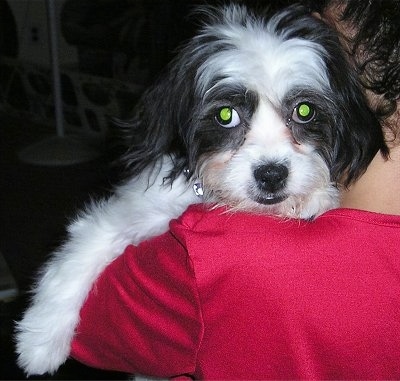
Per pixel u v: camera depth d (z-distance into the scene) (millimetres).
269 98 1365
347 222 1049
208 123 1427
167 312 1146
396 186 1099
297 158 1381
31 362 1689
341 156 1358
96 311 1316
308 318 1021
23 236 3816
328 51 1361
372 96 1169
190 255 1063
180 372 1159
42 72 5508
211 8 1549
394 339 1026
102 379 2699
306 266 1031
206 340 1078
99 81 5020
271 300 1026
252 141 1403
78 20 5246
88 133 5270
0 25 5684
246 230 1071
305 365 1021
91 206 1791
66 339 1652
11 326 2693
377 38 1088
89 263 1628
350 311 1019
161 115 1533
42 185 4477
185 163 1501
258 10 1498
